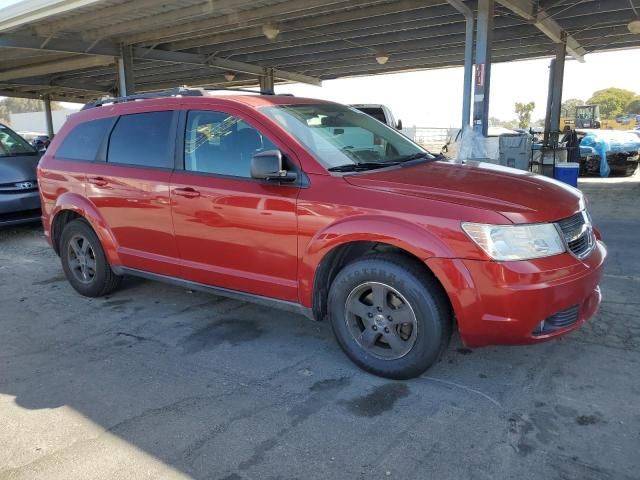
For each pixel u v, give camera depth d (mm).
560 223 3146
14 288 5578
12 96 29906
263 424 2977
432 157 4387
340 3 12398
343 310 3516
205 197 3947
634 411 3000
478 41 10188
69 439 2883
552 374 3447
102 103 5082
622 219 8719
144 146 4508
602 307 4586
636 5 12234
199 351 3957
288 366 3678
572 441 2740
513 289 2928
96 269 5016
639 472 2496
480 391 3258
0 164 7824
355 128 4285
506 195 3201
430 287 3166
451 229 3021
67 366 3756
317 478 2518
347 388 3346
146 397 3307
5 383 3527
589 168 15938
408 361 3295
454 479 2480
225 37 16047
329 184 3453
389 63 20906
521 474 2502
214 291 4160
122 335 4289
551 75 15641
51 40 14023
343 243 3346
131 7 11750
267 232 3668
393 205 3203
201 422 3014
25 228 8969
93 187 4797
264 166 3463
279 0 11859
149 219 4379
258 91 4656
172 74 24172
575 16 13141
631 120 39219
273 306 3842
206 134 4094
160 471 2598
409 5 12406
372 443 2771
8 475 2588
